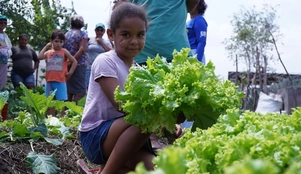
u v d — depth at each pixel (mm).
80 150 4445
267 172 886
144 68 2988
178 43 4414
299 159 1695
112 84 3137
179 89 2699
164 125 2742
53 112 7172
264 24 24219
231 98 2838
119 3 3635
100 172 3344
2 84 9219
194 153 1903
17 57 10750
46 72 7758
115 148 2986
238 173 881
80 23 8508
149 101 2721
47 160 3969
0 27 9219
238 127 2150
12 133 4391
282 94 11508
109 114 3203
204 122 2803
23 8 14820
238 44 23844
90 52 8758
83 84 8469
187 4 4777
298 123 2180
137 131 2922
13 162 3939
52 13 15172
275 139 1793
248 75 13844
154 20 4379
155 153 3293
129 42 3207
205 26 5613
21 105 9883
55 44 7719
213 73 2910
